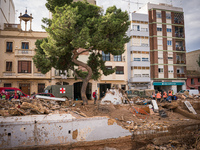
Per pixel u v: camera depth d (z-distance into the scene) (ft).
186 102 52.65
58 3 46.21
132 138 33.47
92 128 30.76
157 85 118.52
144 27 115.03
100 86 102.68
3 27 93.76
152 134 35.01
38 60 48.14
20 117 27.53
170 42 120.98
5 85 86.89
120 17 46.24
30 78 88.33
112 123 32.50
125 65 107.04
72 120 29.50
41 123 27.68
